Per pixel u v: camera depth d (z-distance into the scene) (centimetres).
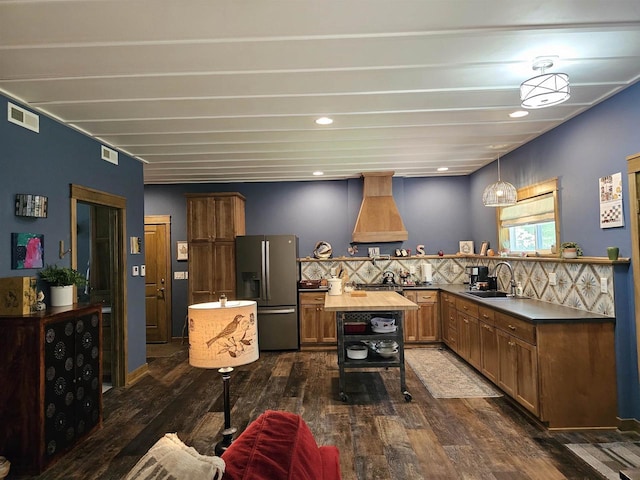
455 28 215
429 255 651
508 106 336
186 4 187
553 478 246
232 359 187
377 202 623
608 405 305
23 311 270
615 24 213
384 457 275
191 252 607
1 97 284
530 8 197
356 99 314
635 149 290
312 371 483
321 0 187
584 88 297
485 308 407
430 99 318
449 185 659
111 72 258
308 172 600
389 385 423
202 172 582
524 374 329
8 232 287
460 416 340
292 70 261
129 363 450
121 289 443
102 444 306
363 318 416
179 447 103
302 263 657
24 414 263
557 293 385
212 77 269
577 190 359
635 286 292
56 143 342
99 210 504
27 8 187
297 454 112
